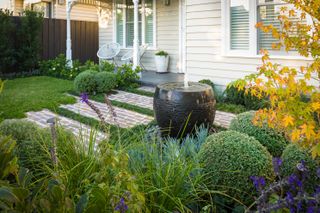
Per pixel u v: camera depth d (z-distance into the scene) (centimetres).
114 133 323
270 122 212
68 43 1098
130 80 850
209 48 712
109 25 1209
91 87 741
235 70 672
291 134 195
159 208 201
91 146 242
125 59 1017
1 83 244
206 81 696
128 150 248
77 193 195
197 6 721
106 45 1120
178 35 1012
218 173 237
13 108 586
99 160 212
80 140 261
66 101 659
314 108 187
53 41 1184
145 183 211
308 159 224
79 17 1338
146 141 279
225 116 555
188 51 753
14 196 148
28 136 275
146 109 589
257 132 318
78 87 738
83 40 1273
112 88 782
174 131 391
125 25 1133
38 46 1088
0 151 203
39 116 545
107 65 916
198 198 217
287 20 235
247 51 651
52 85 855
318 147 179
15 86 835
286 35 224
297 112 194
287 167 235
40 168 249
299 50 223
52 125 219
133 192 168
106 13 1216
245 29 648
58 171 201
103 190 168
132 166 225
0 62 1012
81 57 1272
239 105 612
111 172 205
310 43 228
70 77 972
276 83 216
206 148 257
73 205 151
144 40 1105
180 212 201
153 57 1088
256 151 241
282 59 598
